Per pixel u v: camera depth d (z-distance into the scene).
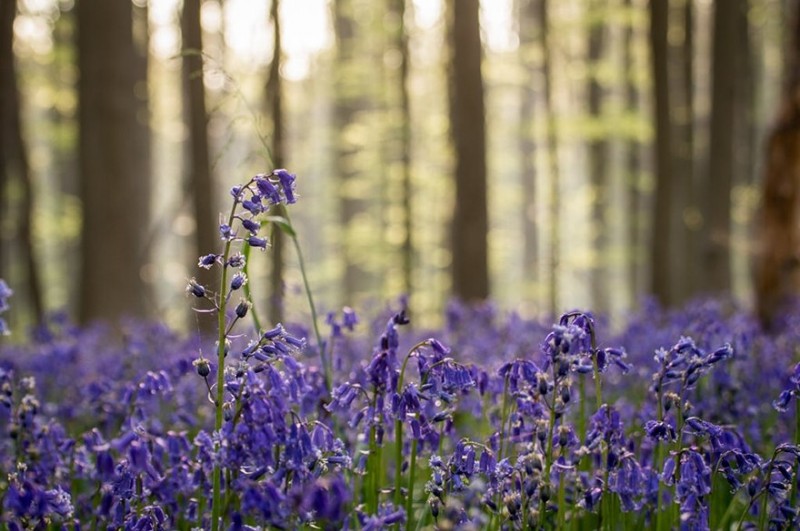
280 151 12.39
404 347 6.48
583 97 22.55
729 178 13.94
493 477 2.85
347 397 2.94
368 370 2.89
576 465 3.01
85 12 12.63
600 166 21.67
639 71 19.20
